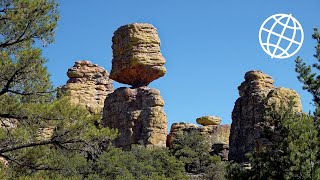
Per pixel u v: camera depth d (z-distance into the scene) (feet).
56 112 55.83
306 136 75.00
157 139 243.81
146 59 271.69
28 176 55.67
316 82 80.33
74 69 319.27
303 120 78.54
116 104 262.06
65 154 59.26
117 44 284.20
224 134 274.16
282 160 76.23
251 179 79.36
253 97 226.58
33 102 58.39
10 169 57.47
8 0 56.54
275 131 81.66
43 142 56.54
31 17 57.16
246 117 227.40
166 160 198.29
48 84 58.49
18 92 57.21
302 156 73.46
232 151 229.04
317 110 79.36
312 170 72.28
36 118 56.08
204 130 272.92
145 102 254.27
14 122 59.62
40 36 58.44
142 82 274.36
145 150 212.84
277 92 212.84
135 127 250.57
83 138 57.11
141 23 282.97
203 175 203.00
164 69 273.13
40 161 59.00
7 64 55.01
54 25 58.70
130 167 182.60
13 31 57.16
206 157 223.30
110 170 164.14
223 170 202.59
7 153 58.90
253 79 235.81
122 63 275.80
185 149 225.76
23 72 56.44
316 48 80.84
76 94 308.19
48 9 58.03
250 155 82.58
